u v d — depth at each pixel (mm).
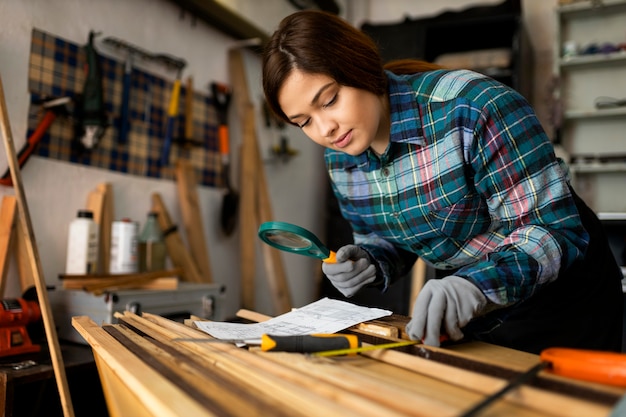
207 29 2369
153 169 2062
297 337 657
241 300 2441
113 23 1916
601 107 2689
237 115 2508
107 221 1804
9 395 1062
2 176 1534
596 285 1020
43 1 1673
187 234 2135
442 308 644
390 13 3463
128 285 1547
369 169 1034
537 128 812
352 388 476
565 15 2883
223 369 549
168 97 2141
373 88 820
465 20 2721
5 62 1563
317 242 875
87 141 1743
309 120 843
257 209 2504
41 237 1648
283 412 406
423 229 1035
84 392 1364
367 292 2648
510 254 719
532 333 1000
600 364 524
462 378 518
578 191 2793
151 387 475
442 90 890
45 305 1186
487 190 864
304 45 771
